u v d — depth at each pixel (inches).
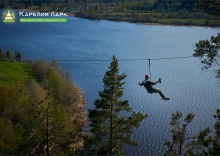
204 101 2576.3
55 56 3865.7
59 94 2167.8
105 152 1176.2
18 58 3580.2
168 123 2188.7
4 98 1642.5
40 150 1138.0
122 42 4965.6
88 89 2849.4
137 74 3321.9
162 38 5349.4
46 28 6264.8
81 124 2193.7
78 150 1245.7
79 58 3811.5
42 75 2942.9
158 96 2706.7
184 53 4237.2
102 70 3464.6
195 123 2160.4
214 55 712.4
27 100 1547.7
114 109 1149.7
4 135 1400.1
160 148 1881.2
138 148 1879.9
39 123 1159.6
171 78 3186.5
